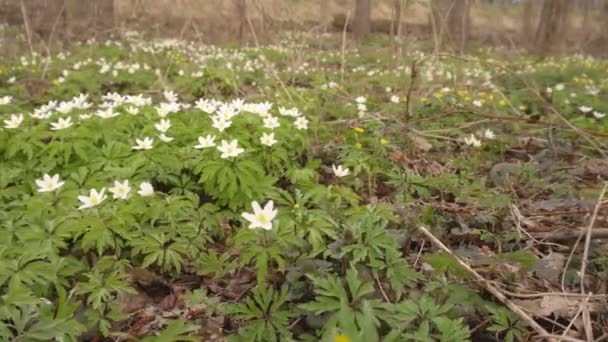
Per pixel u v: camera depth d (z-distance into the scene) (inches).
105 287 14.9
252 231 15.3
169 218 17.9
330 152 27.5
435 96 39.1
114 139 23.1
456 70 55.1
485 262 16.5
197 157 21.3
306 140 26.8
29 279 13.9
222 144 20.2
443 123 35.1
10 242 16.0
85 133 22.5
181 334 14.5
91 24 82.1
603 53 95.4
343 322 10.9
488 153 30.5
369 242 15.5
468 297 14.8
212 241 18.3
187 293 15.8
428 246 19.1
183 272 17.5
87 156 22.0
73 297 14.9
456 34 80.7
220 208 20.6
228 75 48.2
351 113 36.0
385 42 100.8
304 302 15.1
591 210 21.1
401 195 22.6
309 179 22.7
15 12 79.1
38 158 22.0
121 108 26.5
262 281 14.4
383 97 44.5
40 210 17.5
